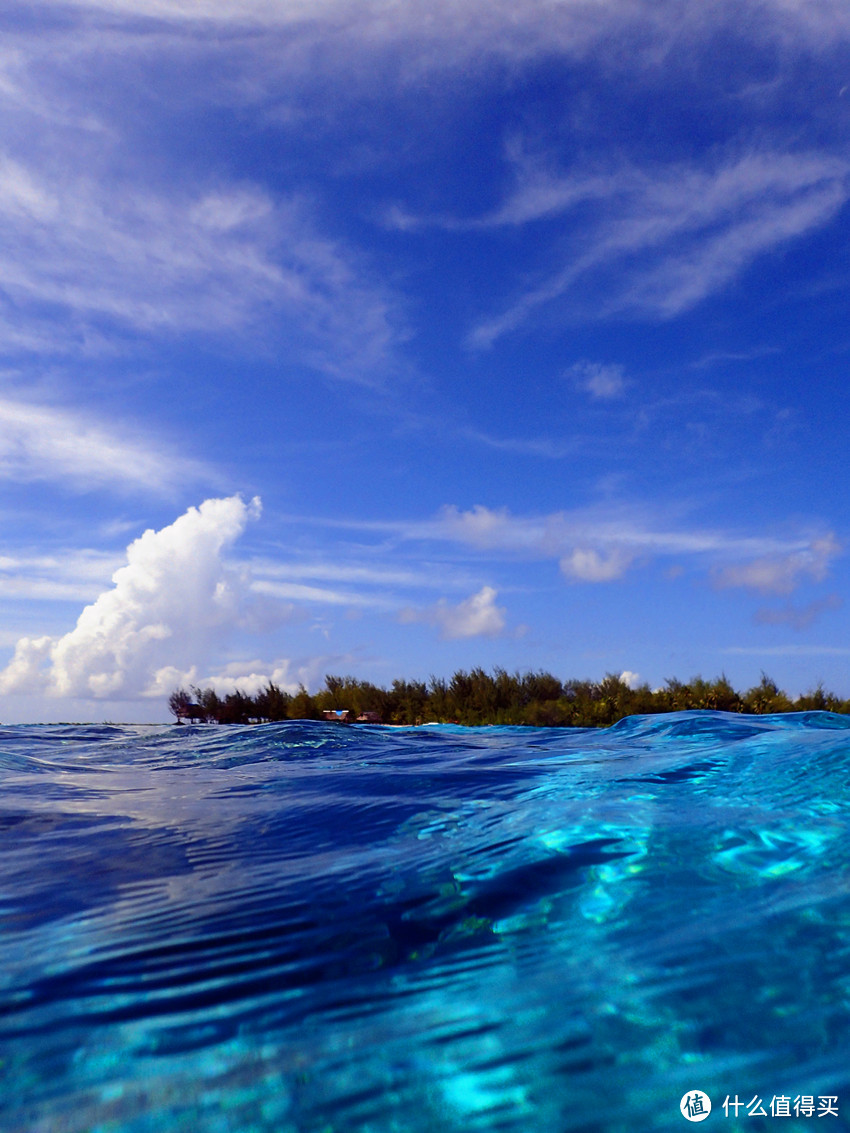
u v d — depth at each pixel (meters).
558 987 1.32
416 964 1.45
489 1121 0.96
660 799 2.91
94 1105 1.01
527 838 2.29
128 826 2.72
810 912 1.61
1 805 3.20
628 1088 1.02
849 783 3.02
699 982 1.31
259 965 1.45
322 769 4.44
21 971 1.43
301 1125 0.96
